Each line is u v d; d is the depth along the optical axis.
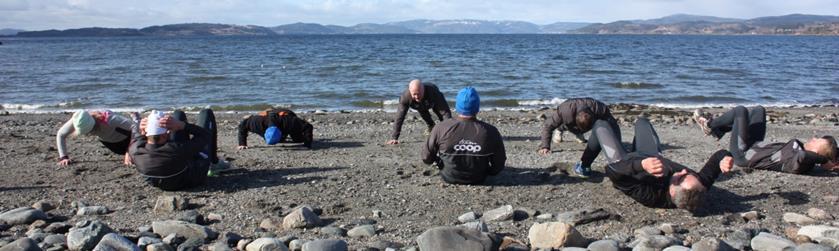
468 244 4.27
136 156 6.50
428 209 6.00
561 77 28.77
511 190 6.65
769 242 4.54
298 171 7.67
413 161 8.31
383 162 8.25
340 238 5.03
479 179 6.76
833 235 4.75
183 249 4.54
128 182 7.05
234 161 8.24
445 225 5.48
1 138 10.55
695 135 10.88
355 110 18.08
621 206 5.95
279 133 9.33
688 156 8.69
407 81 26.53
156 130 6.44
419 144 9.87
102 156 8.55
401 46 77.94
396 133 9.84
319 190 6.72
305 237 5.05
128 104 19.45
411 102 9.72
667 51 62.47
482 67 34.94
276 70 31.91
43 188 6.81
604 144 6.00
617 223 5.43
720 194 6.36
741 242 4.70
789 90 24.39
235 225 5.46
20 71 30.88
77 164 7.98
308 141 9.47
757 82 27.16
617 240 4.85
